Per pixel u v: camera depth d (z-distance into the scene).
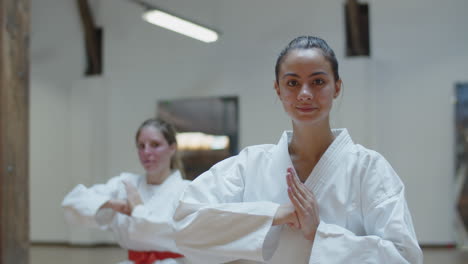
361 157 1.58
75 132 9.75
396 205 1.48
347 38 8.43
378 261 1.40
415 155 8.09
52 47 10.06
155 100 9.48
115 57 9.72
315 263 1.43
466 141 7.90
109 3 9.78
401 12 8.27
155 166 3.25
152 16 7.30
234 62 9.03
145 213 3.03
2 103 3.98
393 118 8.20
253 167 1.70
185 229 1.60
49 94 10.00
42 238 9.79
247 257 1.51
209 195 1.67
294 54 1.47
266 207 1.52
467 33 8.01
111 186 3.36
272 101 8.77
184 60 9.34
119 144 9.61
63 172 9.84
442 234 7.91
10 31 4.06
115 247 9.25
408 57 8.21
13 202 4.00
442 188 7.95
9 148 4.00
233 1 9.08
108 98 9.72
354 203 1.54
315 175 1.57
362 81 8.08
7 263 3.91
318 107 1.47
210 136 9.10
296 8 8.70
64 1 10.03
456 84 8.01
